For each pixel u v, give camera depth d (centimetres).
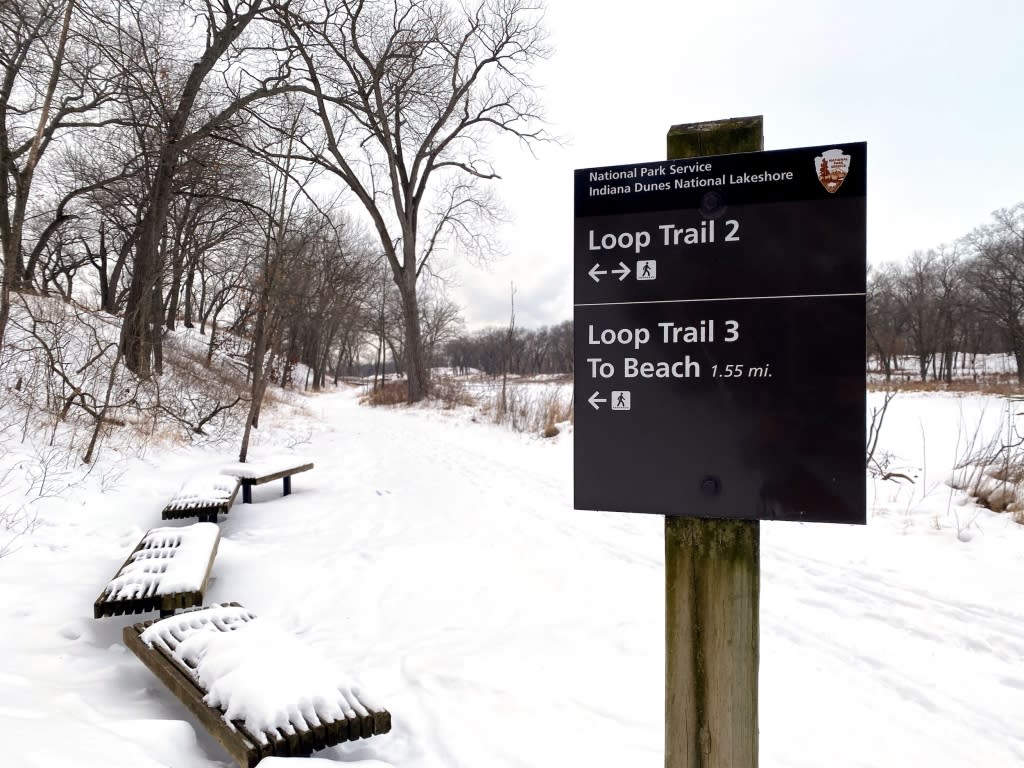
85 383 993
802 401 170
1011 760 275
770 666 361
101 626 407
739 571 178
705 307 178
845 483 166
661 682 344
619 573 522
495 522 691
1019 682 336
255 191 1429
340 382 8494
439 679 348
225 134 1406
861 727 301
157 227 1202
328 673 283
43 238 1956
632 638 398
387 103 2548
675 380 180
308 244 1258
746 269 174
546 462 1109
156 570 431
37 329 1006
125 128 1438
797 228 171
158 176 1186
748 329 174
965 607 423
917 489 745
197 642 313
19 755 192
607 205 187
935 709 314
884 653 371
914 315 5153
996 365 6144
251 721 247
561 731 297
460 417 2055
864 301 166
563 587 493
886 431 1287
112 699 307
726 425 176
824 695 330
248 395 1594
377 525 686
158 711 300
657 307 182
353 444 1402
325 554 579
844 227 168
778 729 300
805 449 170
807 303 170
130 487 733
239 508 773
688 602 182
